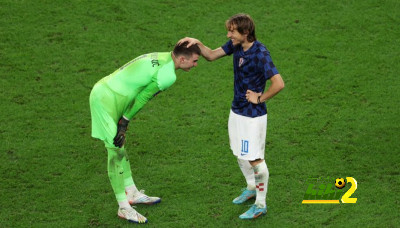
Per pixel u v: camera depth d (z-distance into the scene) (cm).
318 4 3981
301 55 3566
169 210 2442
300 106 3142
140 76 2211
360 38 3712
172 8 3944
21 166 2684
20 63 3441
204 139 2902
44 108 3106
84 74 3378
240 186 2589
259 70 2231
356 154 2770
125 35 3700
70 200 2488
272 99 3200
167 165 2723
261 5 3975
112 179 2323
